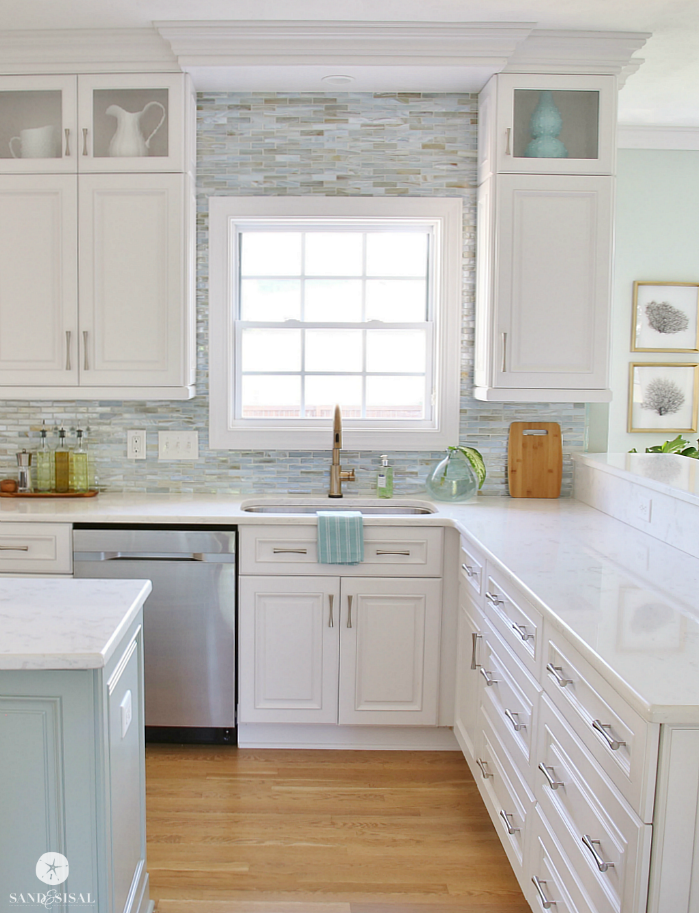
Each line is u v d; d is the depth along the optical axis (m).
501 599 2.30
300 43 2.91
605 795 1.47
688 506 2.38
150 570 2.92
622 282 4.17
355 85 3.19
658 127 4.02
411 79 3.12
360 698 3.00
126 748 1.79
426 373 3.49
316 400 3.52
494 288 3.07
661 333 4.20
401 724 3.02
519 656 2.10
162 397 3.12
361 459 3.44
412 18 2.79
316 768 2.91
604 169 3.05
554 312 3.09
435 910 2.13
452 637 3.00
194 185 3.25
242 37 2.88
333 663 2.99
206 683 2.97
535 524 2.84
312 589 2.95
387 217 3.30
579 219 3.07
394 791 2.75
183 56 2.95
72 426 3.39
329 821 2.54
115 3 2.69
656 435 4.25
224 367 3.34
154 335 3.10
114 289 3.08
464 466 3.26
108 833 1.59
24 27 2.88
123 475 3.42
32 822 1.55
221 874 2.26
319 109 3.28
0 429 3.39
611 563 2.27
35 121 3.06
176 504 3.14
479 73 3.04
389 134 3.29
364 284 3.46
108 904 1.59
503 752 2.24
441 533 2.95
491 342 3.09
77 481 3.31
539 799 1.89
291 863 2.32
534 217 3.06
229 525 2.93
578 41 2.93
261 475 3.41
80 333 3.10
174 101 3.02
